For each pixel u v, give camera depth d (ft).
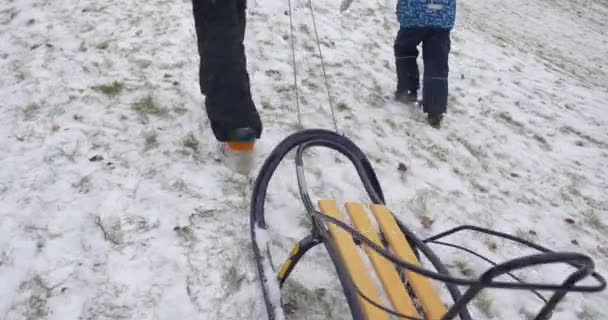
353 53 20.15
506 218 13.34
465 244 11.80
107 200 10.85
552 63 31.63
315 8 23.27
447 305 9.84
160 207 10.84
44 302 8.76
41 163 11.78
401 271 8.73
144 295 9.00
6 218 10.32
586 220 14.47
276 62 17.84
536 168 16.55
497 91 21.91
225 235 10.39
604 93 28.09
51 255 9.57
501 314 10.20
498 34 33.32
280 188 11.98
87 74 15.47
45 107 13.79
